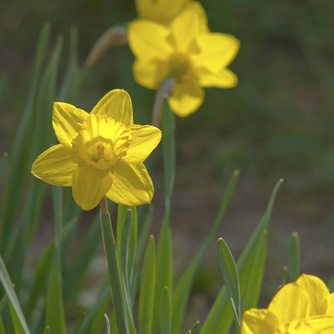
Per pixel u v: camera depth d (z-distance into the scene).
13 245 1.61
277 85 7.04
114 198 1.35
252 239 1.51
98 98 6.50
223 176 5.59
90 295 3.24
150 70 1.77
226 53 1.69
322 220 4.61
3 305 1.51
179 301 1.53
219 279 3.64
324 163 5.48
